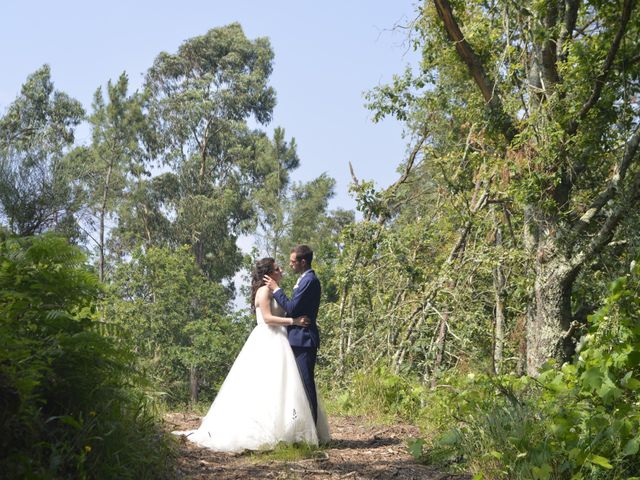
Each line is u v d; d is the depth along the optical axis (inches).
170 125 2247.8
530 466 190.7
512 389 243.1
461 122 559.2
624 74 443.8
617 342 206.2
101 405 172.4
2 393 150.3
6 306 160.7
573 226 465.4
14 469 147.4
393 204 606.9
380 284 562.9
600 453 187.8
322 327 566.6
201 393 1592.0
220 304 1653.5
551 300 460.8
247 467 219.1
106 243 2096.5
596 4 458.6
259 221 2190.0
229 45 2423.7
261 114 2420.0
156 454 192.4
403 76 546.3
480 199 532.7
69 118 2288.4
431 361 478.6
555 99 438.9
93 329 178.5
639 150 475.5
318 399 263.4
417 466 229.0
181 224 2144.4
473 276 541.6
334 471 220.7
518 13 466.3
